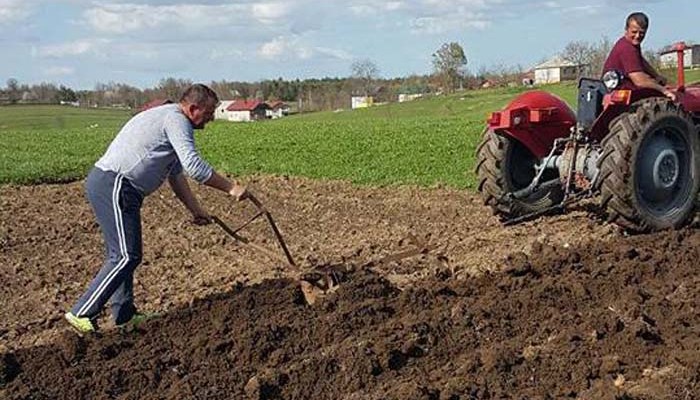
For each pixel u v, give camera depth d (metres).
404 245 11.43
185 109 8.41
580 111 10.84
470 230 12.12
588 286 8.81
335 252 11.23
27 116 75.31
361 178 17.48
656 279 9.15
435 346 7.82
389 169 18.67
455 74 103.31
